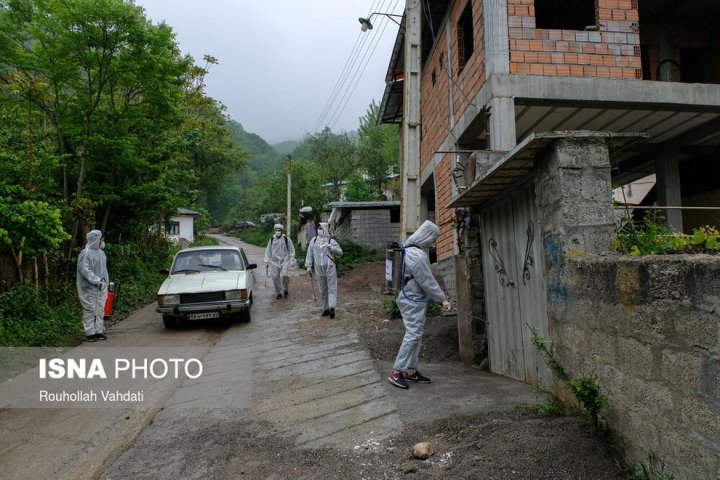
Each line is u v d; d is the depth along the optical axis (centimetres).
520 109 828
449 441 353
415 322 502
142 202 1372
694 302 219
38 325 790
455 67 1006
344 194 3023
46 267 963
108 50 1016
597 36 792
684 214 1403
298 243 3022
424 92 1348
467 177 573
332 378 552
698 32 1041
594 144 342
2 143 1005
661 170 1075
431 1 1050
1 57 959
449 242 1054
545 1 1019
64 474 360
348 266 1806
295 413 450
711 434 212
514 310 495
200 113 2841
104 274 839
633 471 268
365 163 3556
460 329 627
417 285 505
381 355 643
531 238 447
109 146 1120
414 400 456
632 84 793
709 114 880
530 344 459
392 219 2120
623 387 281
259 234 4709
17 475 360
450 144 1029
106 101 1166
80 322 894
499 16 777
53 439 423
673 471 238
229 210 7431
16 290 845
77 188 1131
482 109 796
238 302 878
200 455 375
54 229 648
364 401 466
